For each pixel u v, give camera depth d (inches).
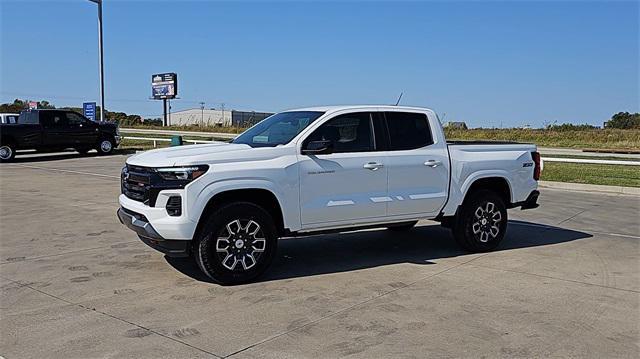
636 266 281.0
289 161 252.5
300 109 292.2
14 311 208.4
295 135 260.5
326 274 262.8
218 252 238.2
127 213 254.7
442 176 294.7
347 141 271.4
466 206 305.3
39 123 960.9
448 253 308.2
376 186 274.4
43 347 176.6
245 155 245.3
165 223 232.2
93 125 1035.3
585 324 199.2
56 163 893.2
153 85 2477.9
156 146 1242.6
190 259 285.4
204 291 234.1
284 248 318.7
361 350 175.5
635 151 1200.2
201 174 234.1
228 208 239.0
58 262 278.2
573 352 175.2
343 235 357.7
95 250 303.9
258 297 227.0
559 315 207.9
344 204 265.6
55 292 230.8
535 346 179.5
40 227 367.2
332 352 173.8
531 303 221.3
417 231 371.9
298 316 205.2
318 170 258.8
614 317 206.4
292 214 254.4
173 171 232.8
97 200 493.0
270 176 246.8
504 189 323.6
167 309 211.8
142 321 199.2
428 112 298.8
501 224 316.5
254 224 245.4
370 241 339.3
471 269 273.7
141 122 2967.5
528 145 335.0
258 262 247.9
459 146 306.5
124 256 290.8
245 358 169.3
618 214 447.8
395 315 206.7
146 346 177.6
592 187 616.1
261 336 186.4
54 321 198.5
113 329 191.6
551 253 309.6
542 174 723.4
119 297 225.3
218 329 192.1
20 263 275.7
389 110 286.5
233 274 241.8
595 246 328.2
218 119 3380.9
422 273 265.6
